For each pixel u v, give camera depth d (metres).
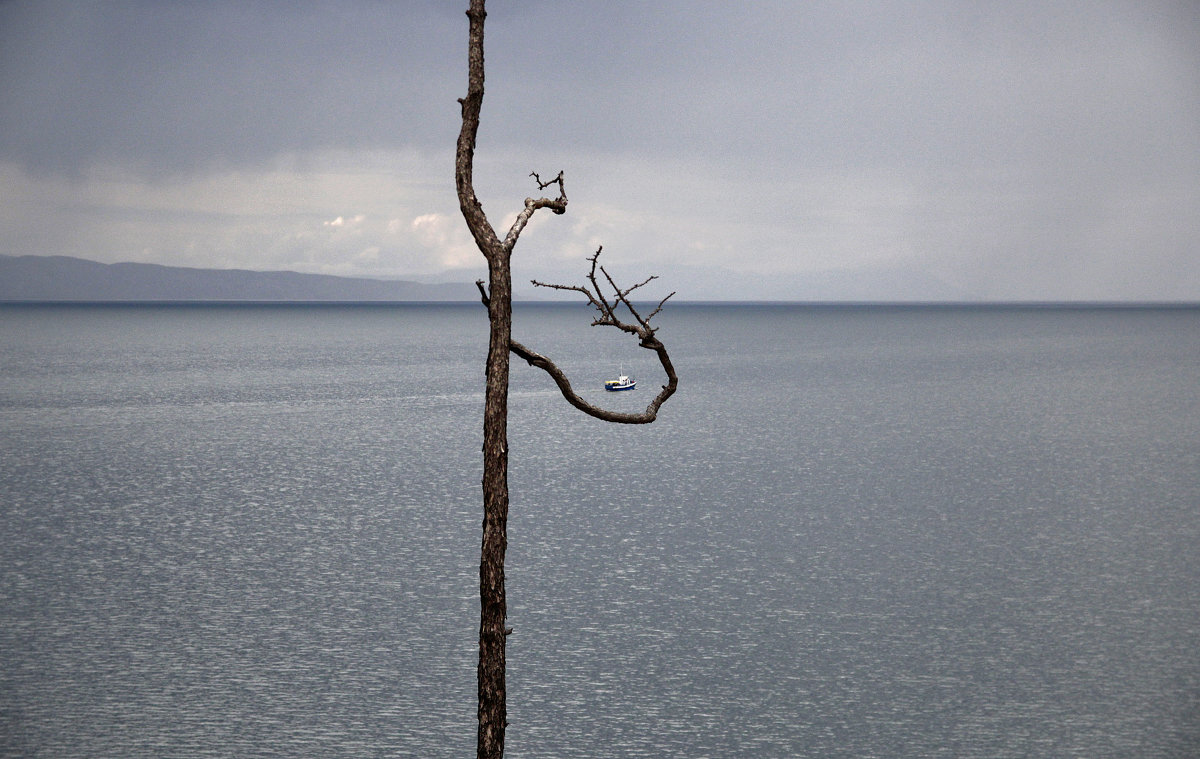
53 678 44.59
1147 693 43.75
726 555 65.00
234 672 45.50
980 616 53.34
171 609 54.00
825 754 38.16
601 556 64.56
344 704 42.28
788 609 54.41
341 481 89.25
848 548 66.81
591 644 49.06
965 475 93.12
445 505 79.88
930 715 41.53
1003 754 38.16
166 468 94.38
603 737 39.47
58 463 96.06
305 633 50.50
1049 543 68.19
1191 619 52.81
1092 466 97.31
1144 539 69.12
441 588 57.91
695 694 43.31
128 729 39.81
